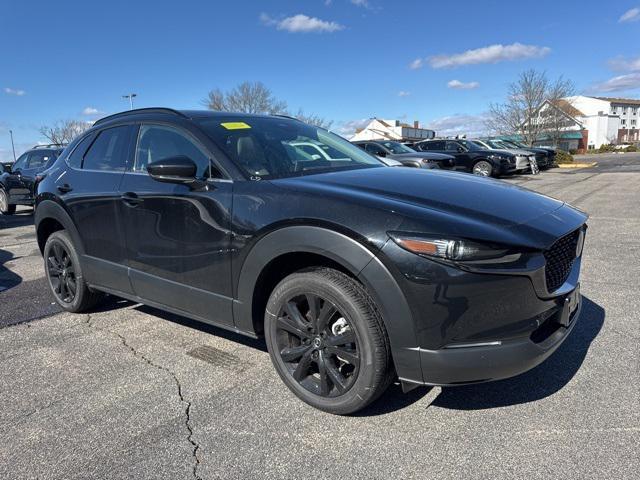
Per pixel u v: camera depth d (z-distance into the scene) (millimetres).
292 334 2754
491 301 2203
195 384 3014
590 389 2795
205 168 3074
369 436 2455
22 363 3367
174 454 2359
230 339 3684
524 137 38062
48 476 2232
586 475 2115
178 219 3098
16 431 2578
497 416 2580
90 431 2559
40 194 4352
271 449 2377
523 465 2197
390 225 2295
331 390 2625
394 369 2479
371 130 78375
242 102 44312
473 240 2188
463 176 3273
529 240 2291
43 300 4773
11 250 7559
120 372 3197
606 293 4410
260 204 2707
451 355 2236
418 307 2229
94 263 3848
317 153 3521
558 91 37281
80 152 4137
